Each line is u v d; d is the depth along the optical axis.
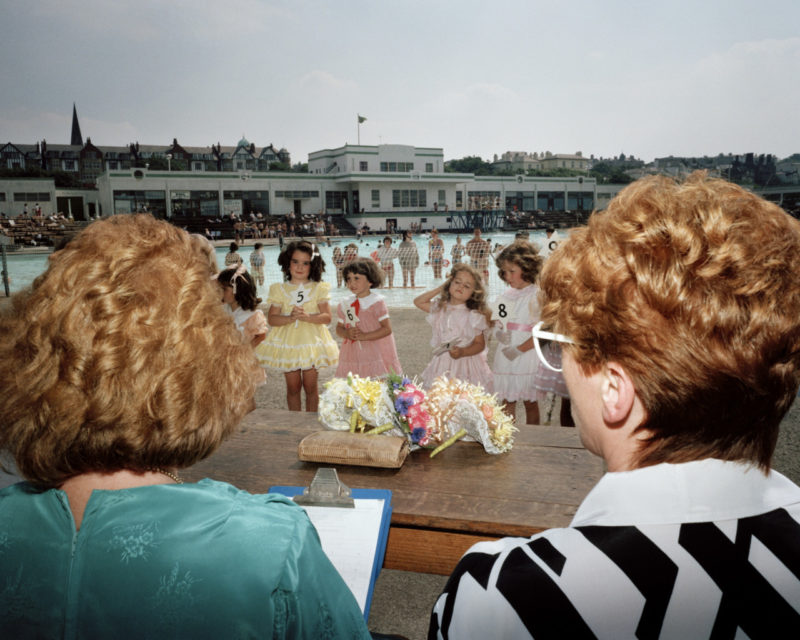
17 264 24.73
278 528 0.67
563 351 0.71
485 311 4.17
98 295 0.68
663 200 0.62
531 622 0.53
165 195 54.53
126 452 0.66
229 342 0.77
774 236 0.58
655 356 0.57
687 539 0.53
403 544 1.68
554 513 1.58
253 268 17.23
